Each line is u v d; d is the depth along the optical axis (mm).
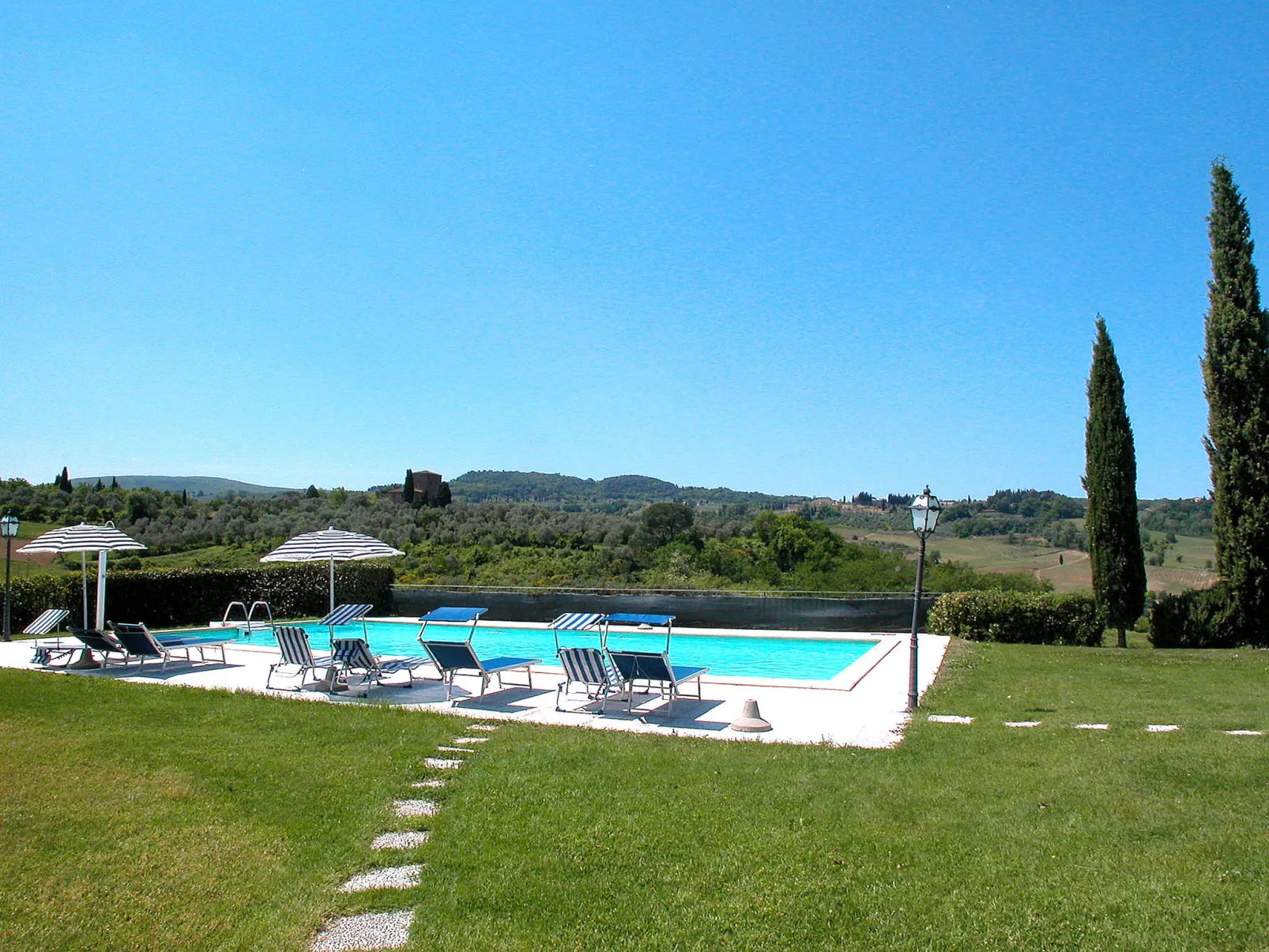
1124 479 16219
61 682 11156
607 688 10094
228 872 4988
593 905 4570
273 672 13086
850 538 37500
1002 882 4715
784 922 4348
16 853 5207
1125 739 7766
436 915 4480
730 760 7363
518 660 11570
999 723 8891
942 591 26344
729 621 19953
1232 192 15688
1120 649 15070
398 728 8680
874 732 8633
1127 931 4145
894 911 4430
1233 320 15430
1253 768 6586
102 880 4859
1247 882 4594
